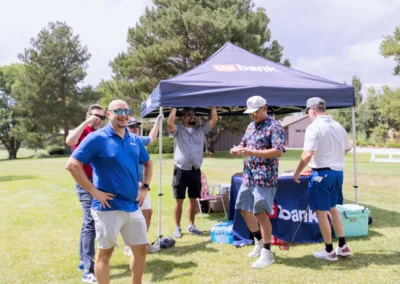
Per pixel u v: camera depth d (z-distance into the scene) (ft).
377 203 24.47
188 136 16.62
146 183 10.32
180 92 15.53
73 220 20.68
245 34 68.33
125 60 74.43
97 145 8.99
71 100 106.42
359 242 15.14
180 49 66.69
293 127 140.05
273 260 12.92
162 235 17.08
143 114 21.61
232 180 17.01
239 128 74.54
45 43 106.11
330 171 12.57
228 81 16.30
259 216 12.60
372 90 135.85
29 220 20.71
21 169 56.39
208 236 16.88
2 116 110.83
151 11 77.25
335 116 140.87
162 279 11.76
